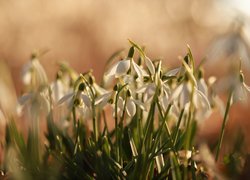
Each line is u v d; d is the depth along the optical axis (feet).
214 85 2.47
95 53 11.07
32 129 2.38
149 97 2.07
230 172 2.25
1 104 3.20
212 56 2.31
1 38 9.86
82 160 2.16
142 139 2.08
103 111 2.22
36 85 2.50
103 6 11.48
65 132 2.55
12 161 2.16
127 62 2.05
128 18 11.95
